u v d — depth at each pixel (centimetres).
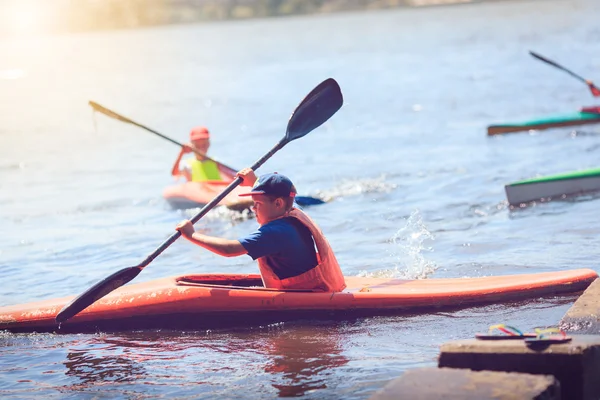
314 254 1355
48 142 4244
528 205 2170
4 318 1373
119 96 6744
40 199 2730
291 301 1320
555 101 4509
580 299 1205
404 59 8462
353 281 1453
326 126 4172
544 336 909
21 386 1123
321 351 1184
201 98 6141
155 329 1344
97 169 3312
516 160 2861
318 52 10700
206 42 15962
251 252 1272
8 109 6222
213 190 2425
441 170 2769
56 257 1952
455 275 1577
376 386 1034
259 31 19688
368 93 5619
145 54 13288
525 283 1381
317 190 2555
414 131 3788
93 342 1302
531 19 14912
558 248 1719
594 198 2188
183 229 1316
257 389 1055
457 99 4912
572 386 869
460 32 12619
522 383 830
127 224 2283
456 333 1225
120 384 1112
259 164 1477
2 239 2170
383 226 2052
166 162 3403
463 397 812
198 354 1212
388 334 1242
